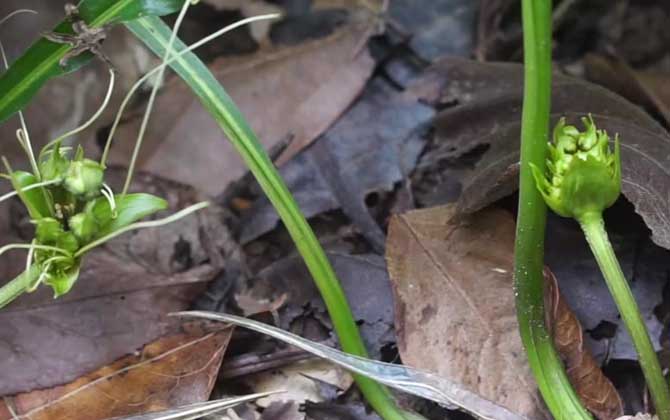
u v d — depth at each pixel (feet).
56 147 1.13
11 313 1.25
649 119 1.29
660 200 1.19
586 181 1.05
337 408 1.24
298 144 1.45
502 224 1.26
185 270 1.34
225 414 1.23
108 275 1.30
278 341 1.29
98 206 1.13
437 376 1.15
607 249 1.07
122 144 1.45
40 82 1.17
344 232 1.39
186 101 1.46
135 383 1.22
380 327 1.28
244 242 1.40
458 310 1.23
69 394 1.22
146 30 1.19
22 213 1.37
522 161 1.08
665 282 1.26
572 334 1.20
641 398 1.23
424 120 1.45
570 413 1.12
